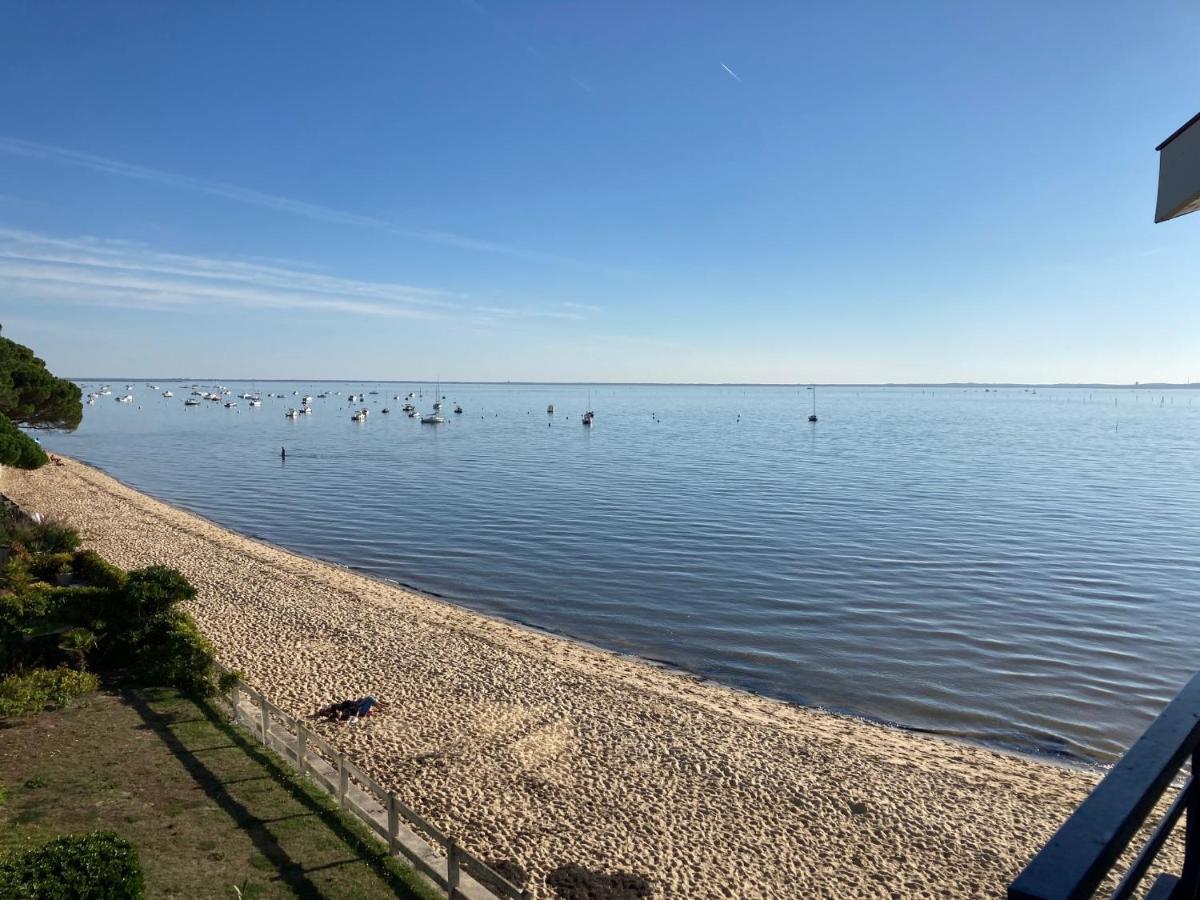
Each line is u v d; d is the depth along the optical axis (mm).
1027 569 41062
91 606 20078
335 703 21406
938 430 154375
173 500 66062
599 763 18562
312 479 79688
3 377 45406
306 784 15133
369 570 41625
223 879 12016
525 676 24047
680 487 72375
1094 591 36875
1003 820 16703
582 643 29859
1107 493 67750
